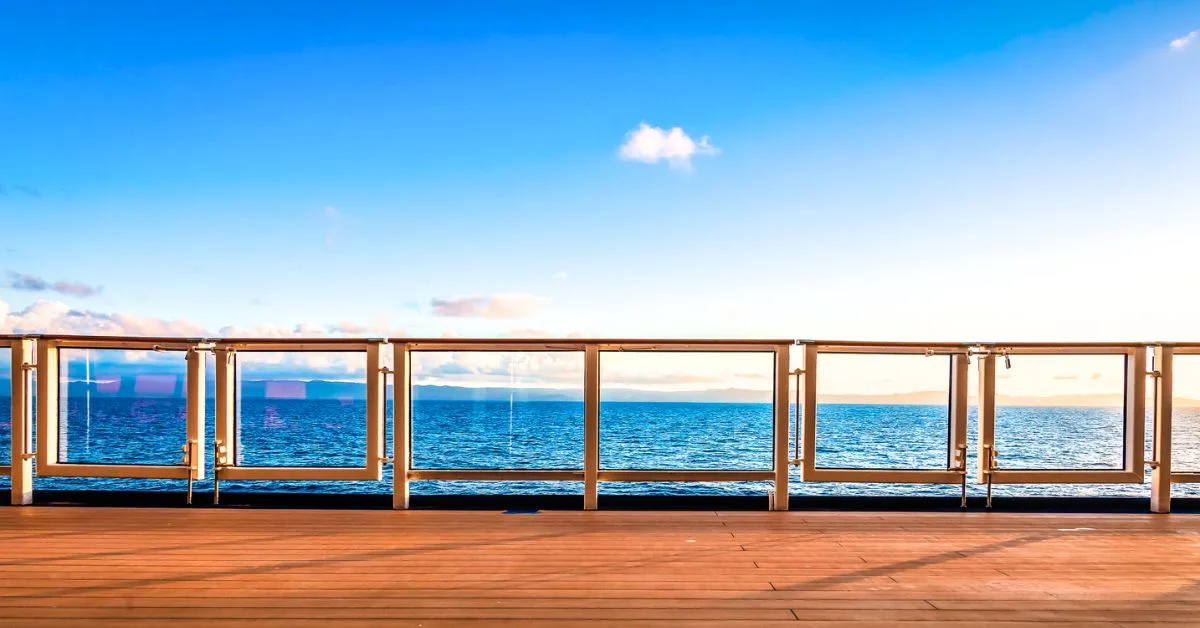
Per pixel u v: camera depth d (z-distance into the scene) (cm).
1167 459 411
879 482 422
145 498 426
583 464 420
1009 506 418
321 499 425
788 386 422
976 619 235
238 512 405
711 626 228
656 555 316
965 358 420
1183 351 414
